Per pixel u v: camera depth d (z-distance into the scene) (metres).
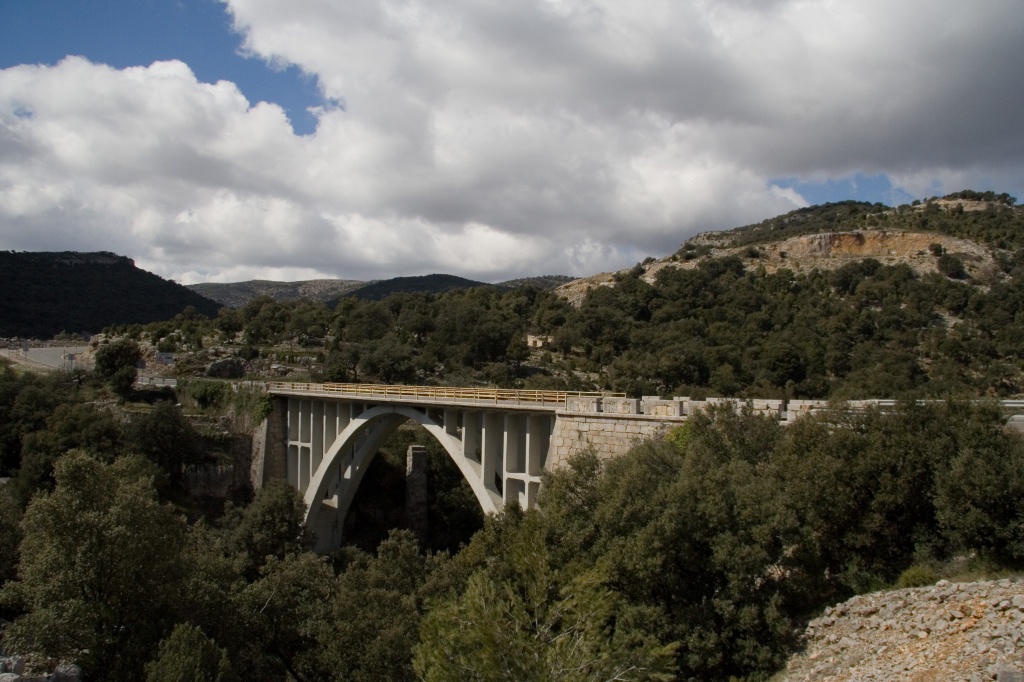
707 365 79.50
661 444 24.17
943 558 18.02
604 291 126.81
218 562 28.86
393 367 78.69
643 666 14.43
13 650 22.70
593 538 20.08
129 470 30.56
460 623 15.02
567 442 29.50
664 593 18.83
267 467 56.09
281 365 83.56
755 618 17.53
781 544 18.94
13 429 51.69
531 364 96.44
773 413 24.17
